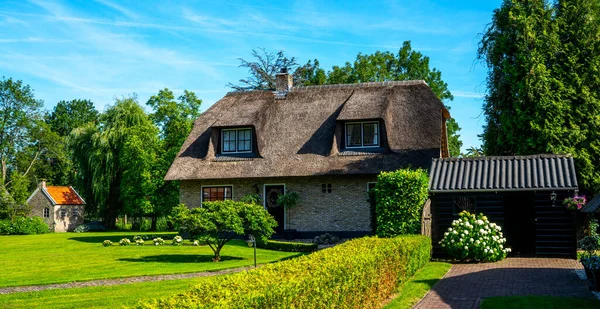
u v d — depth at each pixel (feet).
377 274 35.04
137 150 139.85
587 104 77.77
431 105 89.35
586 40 78.95
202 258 67.15
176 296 20.48
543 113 77.66
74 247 87.71
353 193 85.20
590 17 80.18
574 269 50.29
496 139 84.94
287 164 86.94
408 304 36.06
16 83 223.92
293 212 87.45
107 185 154.20
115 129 154.51
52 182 250.16
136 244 88.33
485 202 61.26
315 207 86.58
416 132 85.56
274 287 21.97
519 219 65.46
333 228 85.25
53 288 45.70
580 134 76.33
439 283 44.47
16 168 229.25
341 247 38.96
